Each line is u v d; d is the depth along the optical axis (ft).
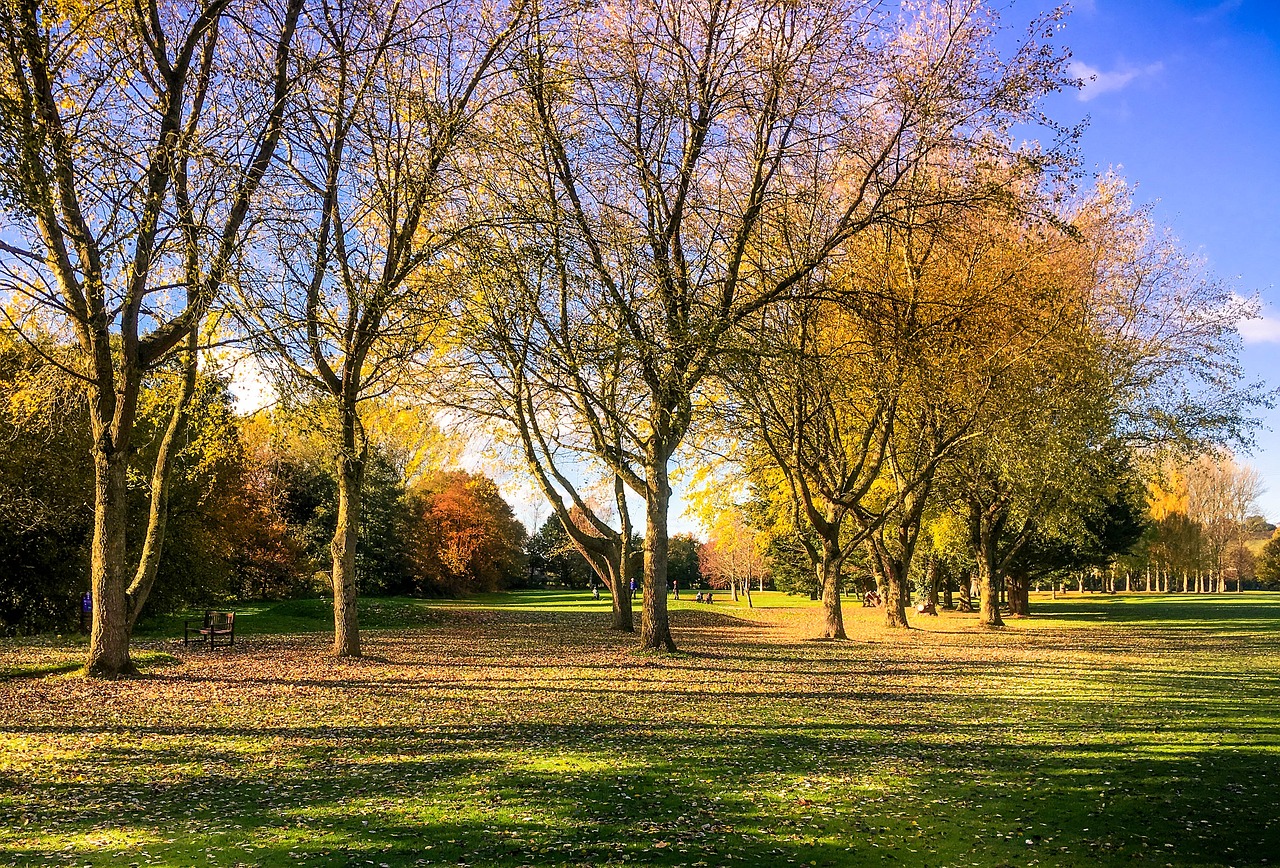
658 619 74.23
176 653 66.74
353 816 24.63
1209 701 50.65
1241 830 24.09
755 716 43.34
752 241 69.31
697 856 21.57
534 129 60.34
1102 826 24.48
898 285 78.89
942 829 24.13
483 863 20.80
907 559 112.78
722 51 64.59
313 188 54.03
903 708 46.88
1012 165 63.31
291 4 52.95
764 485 121.70
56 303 42.70
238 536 131.85
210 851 21.43
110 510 51.37
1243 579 360.89
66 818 24.30
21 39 39.50
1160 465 113.39
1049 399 86.17
